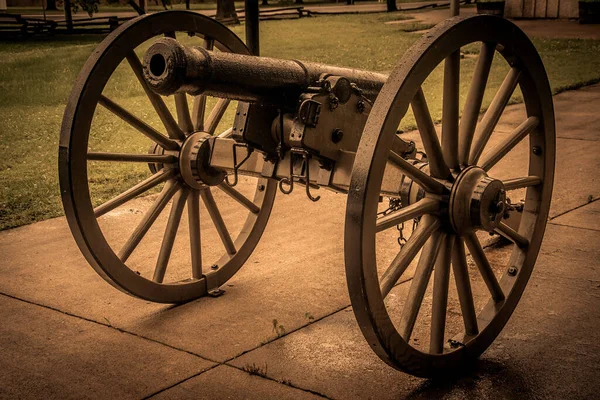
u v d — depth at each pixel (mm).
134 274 3590
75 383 3068
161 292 3723
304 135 3168
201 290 3934
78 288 4113
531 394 2896
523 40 3102
